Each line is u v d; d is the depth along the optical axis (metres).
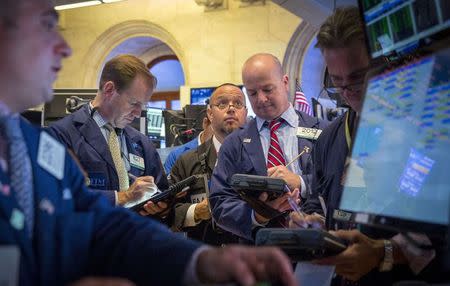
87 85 10.77
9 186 0.91
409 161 1.03
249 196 1.86
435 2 1.09
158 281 0.99
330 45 1.52
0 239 0.85
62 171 1.09
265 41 9.52
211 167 2.99
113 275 1.04
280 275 0.90
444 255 0.98
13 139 0.98
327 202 1.70
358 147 1.21
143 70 2.62
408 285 0.96
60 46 1.06
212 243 2.64
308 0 6.10
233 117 3.04
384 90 1.17
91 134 2.55
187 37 10.09
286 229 1.23
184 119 4.48
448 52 1.00
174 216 2.68
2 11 0.96
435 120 1.00
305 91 9.31
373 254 1.22
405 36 1.18
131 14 10.55
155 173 2.82
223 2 9.81
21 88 1.00
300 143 2.45
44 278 0.92
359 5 1.30
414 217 0.96
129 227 1.09
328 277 1.39
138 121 4.20
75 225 1.01
